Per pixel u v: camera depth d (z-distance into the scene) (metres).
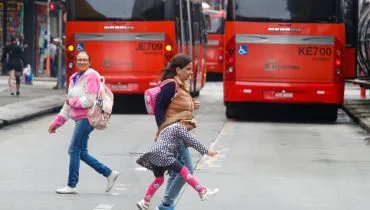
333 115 54.00
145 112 59.97
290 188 28.61
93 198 26.12
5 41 105.88
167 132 22.30
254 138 43.62
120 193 27.12
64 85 80.75
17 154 35.97
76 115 26.53
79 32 56.25
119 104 64.62
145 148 38.50
